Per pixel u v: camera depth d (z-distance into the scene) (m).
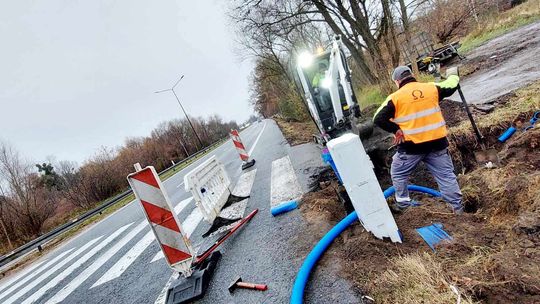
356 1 12.03
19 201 15.61
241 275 3.36
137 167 3.29
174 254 3.40
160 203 3.32
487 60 10.59
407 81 3.22
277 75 24.17
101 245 7.61
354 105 6.07
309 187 5.56
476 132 4.11
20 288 6.74
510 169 3.44
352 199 2.86
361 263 2.69
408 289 2.15
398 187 3.47
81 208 19.83
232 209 5.85
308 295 2.58
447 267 2.24
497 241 2.40
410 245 2.70
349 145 2.69
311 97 6.87
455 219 2.95
